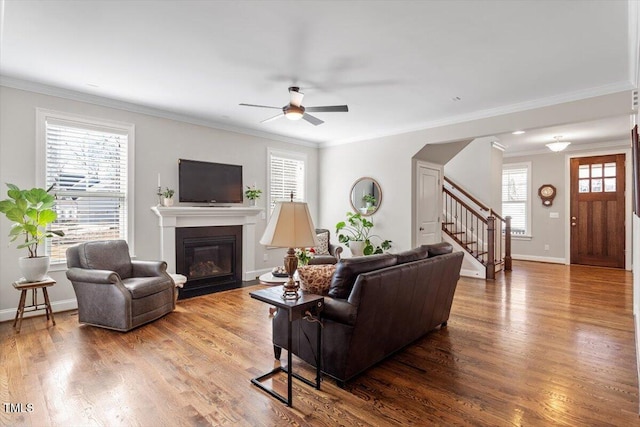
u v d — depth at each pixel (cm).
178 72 337
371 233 607
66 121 392
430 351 292
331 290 247
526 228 798
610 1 219
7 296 362
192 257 508
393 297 255
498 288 515
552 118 404
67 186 397
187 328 343
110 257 379
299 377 246
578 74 335
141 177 452
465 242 655
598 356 280
